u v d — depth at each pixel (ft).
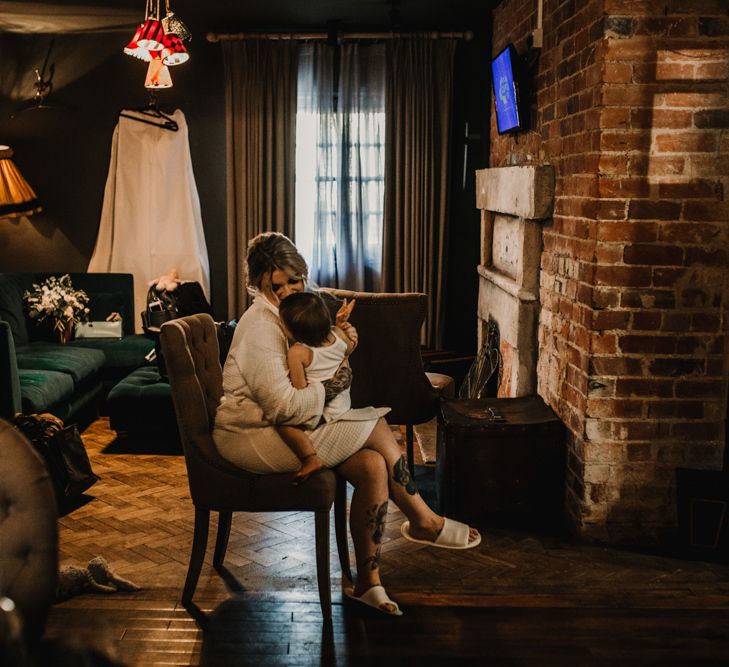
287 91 20.80
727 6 10.97
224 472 9.59
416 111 20.80
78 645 5.77
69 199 21.72
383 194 21.34
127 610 9.87
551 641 9.22
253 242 9.76
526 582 10.75
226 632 9.37
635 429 11.76
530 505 12.75
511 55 14.88
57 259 21.94
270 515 13.10
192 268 21.58
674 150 11.23
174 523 12.76
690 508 11.50
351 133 21.15
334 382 9.60
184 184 21.43
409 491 9.95
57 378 16.39
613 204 11.32
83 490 13.58
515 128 15.34
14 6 18.28
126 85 21.36
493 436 12.51
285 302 9.41
